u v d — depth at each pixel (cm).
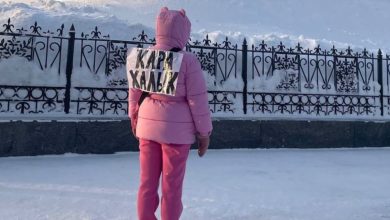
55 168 459
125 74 602
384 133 693
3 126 504
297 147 649
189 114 237
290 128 646
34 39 593
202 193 375
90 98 571
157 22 246
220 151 602
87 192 364
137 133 243
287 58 706
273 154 596
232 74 665
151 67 238
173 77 230
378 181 450
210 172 469
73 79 571
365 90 731
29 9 779
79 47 604
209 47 654
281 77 690
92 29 673
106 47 607
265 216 314
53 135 527
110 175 434
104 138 552
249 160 546
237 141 619
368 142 685
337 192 397
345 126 675
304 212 328
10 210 307
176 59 232
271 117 650
